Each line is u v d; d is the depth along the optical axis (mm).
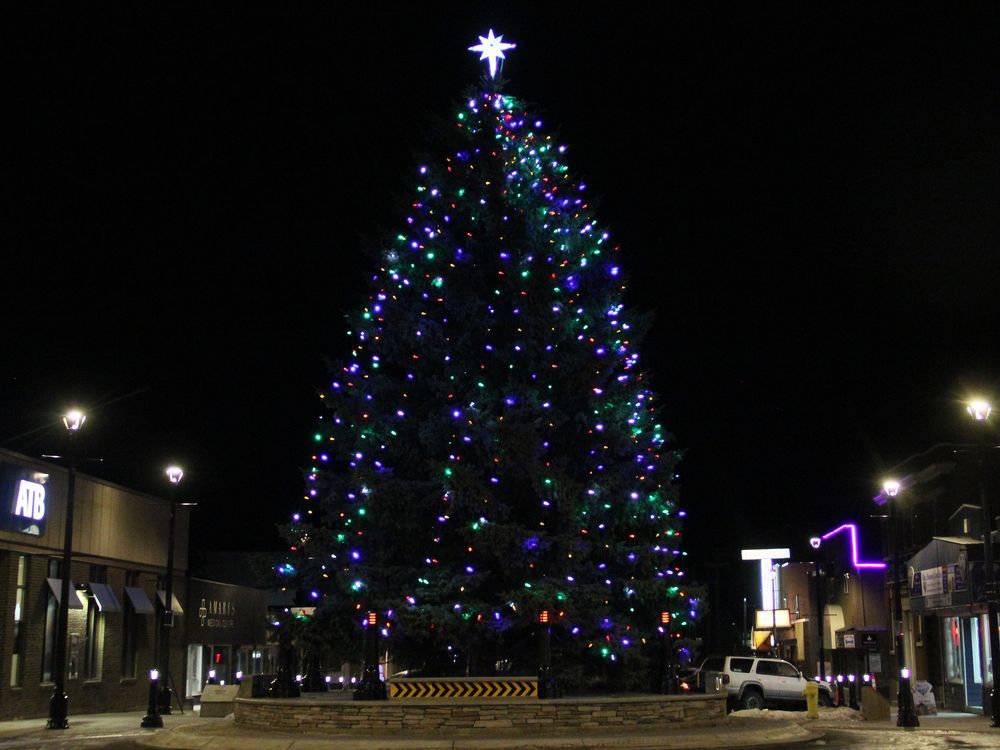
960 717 37625
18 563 36500
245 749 20625
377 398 26531
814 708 32938
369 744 20016
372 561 25719
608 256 27359
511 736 21359
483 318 25578
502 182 26047
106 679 43406
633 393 26719
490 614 23781
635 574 25766
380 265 27484
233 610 61219
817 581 53469
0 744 25000
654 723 22797
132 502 46500
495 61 27594
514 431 23734
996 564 37562
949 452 45719
